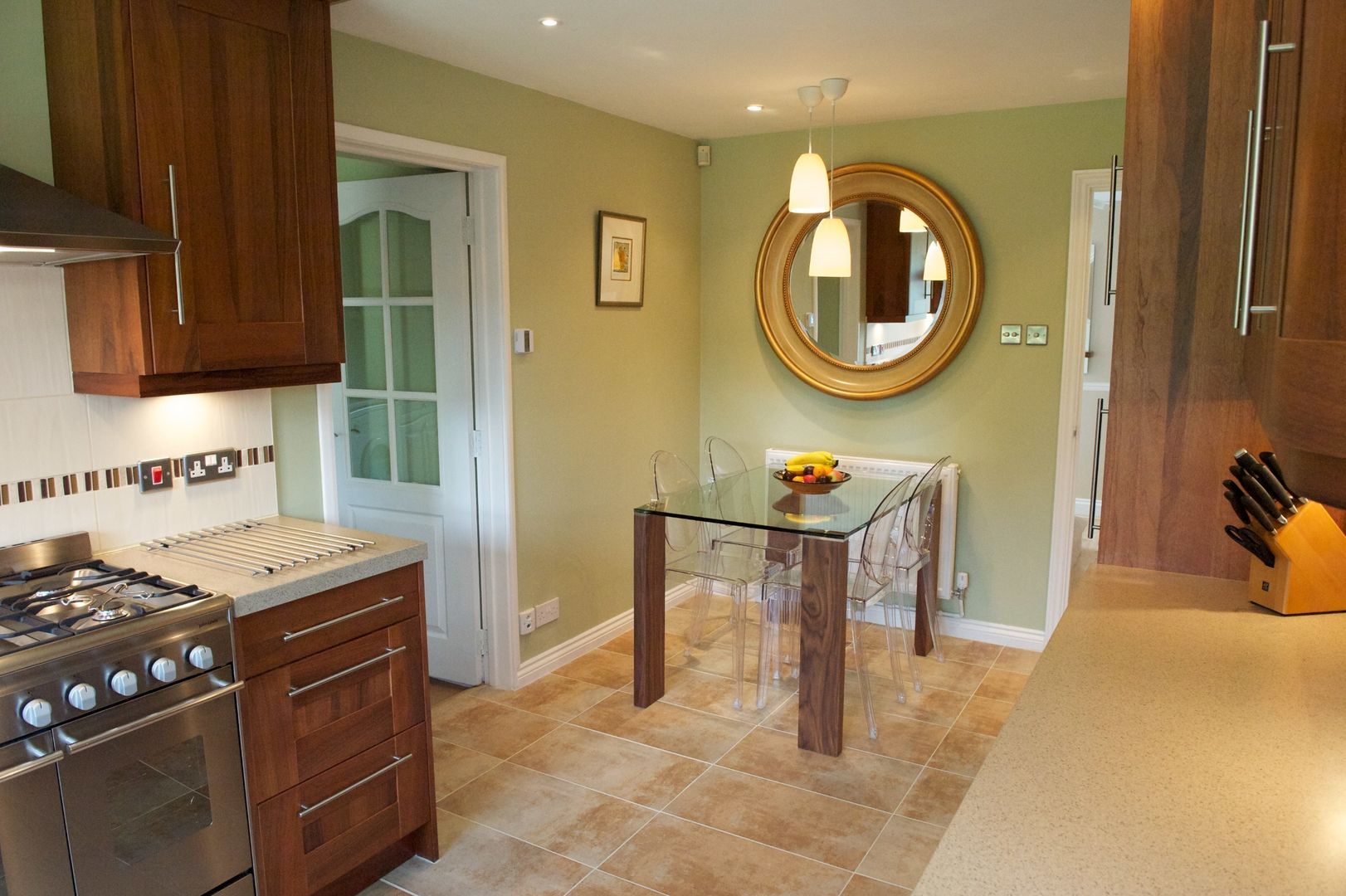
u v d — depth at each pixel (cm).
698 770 313
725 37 292
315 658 220
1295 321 85
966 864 101
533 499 380
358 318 386
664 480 423
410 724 248
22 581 205
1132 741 129
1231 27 182
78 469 225
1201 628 174
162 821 191
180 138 210
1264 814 110
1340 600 181
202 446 252
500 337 354
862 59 318
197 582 208
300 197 239
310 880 224
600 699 371
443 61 320
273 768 212
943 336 423
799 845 269
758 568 375
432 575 385
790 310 455
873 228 433
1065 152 390
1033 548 419
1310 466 84
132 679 179
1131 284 201
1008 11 266
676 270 464
